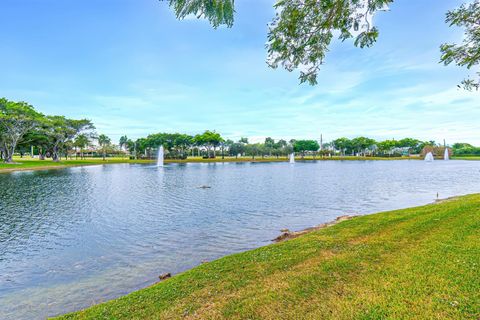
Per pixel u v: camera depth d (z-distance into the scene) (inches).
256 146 4114.2
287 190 898.7
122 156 4709.6
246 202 692.7
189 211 591.5
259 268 225.9
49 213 569.3
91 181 1152.2
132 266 306.3
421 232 283.7
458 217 328.8
